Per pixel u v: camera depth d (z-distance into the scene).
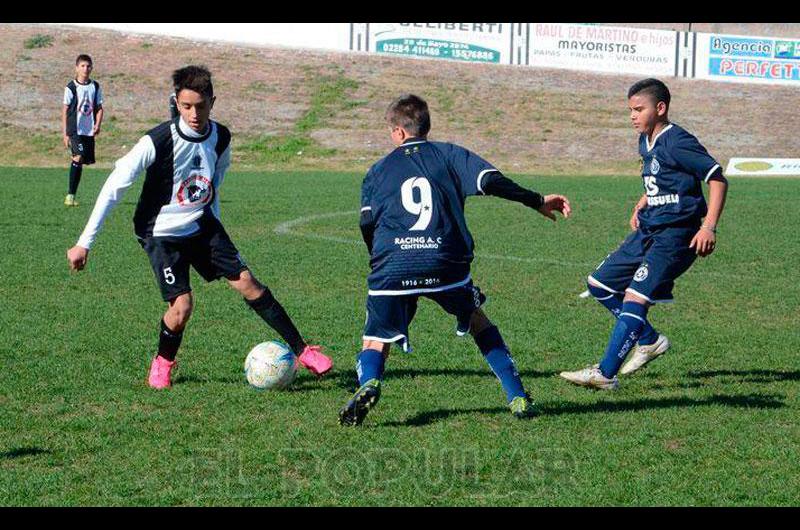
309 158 70.62
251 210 40.19
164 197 14.54
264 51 90.50
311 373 15.93
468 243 12.95
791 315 21.75
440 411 13.64
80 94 38.78
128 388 14.73
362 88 85.44
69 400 14.05
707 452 12.01
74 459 11.57
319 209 40.97
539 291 24.09
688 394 14.91
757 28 119.69
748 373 16.47
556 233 35.31
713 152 79.44
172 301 14.62
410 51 93.56
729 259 29.91
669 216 15.09
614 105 88.00
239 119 77.06
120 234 32.16
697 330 20.02
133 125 74.44
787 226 38.09
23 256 27.38
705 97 92.81
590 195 49.56
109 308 20.80
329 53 91.75
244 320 19.81
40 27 87.50
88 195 43.78
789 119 88.56
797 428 13.09
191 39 90.44
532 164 72.75
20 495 10.45
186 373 15.73
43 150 68.69
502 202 45.16
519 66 94.38
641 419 13.37
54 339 17.86
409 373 15.94
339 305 21.80
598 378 14.91
